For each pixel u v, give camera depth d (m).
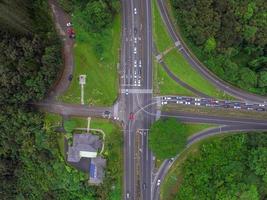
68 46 137.62
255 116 143.38
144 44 139.50
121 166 141.25
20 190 148.75
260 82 139.25
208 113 142.12
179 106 141.38
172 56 140.25
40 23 135.25
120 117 140.00
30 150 137.00
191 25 133.62
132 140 140.75
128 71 139.62
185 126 140.88
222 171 139.75
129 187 142.25
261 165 137.88
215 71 139.88
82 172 138.38
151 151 140.88
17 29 125.19
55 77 134.75
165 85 140.62
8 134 137.75
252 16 141.25
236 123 143.12
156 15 139.12
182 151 141.50
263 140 140.88
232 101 142.50
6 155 142.88
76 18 133.50
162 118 141.12
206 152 140.00
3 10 112.81
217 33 137.12
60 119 139.25
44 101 138.75
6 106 134.25
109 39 137.25
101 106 139.50
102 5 129.88
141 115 140.50
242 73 138.88
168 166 141.50
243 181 139.75
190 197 138.00
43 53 131.00
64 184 139.88
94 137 138.12
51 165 139.25
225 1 137.50
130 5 138.50
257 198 135.62
